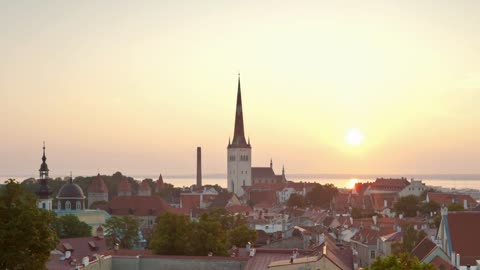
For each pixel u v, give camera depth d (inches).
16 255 4156.0
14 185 4448.8
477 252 6043.3
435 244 6077.8
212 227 6909.5
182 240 6683.1
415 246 6776.6
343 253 5797.2
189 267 5487.2
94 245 7327.8
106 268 5374.0
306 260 4859.7
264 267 5177.2
